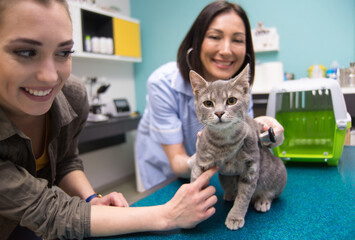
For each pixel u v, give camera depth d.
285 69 2.46
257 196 0.84
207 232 0.68
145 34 3.22
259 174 0.80
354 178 0.99
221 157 0.74
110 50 2.69
